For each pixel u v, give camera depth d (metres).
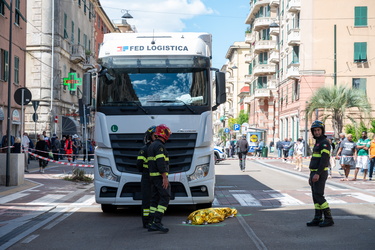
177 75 10.91
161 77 10.89
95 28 57.12
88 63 48.56
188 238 8.38
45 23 39.34
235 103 94.44
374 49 44.12
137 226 9.69
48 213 11.45
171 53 11.01
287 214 11.04
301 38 45.12
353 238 8.21
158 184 9.09
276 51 57.62
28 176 20.92
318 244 7.77
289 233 8.74
